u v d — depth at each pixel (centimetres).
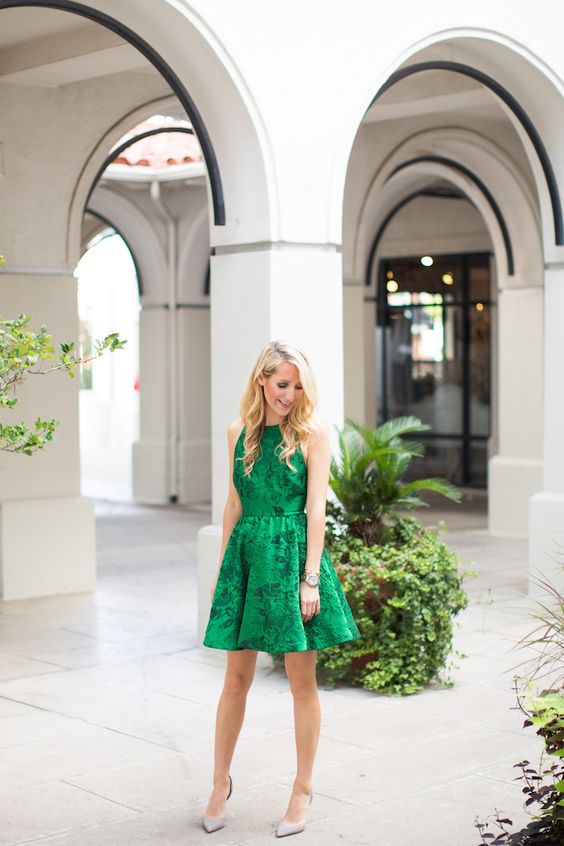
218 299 739
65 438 966
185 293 1595
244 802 485
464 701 638
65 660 741
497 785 504
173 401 1608
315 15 721
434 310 1741
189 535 1312
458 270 1714
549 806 411
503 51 836
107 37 830
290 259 716
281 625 444
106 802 485
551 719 387
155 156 1450
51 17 823
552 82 861
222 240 733
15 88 931
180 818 468
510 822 407
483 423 1702
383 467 687
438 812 473
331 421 734
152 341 1606
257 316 717
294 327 719
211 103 713
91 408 2478
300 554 455
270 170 707
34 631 826
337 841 444
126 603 928
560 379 917
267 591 448
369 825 459
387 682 656
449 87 1023
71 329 965
